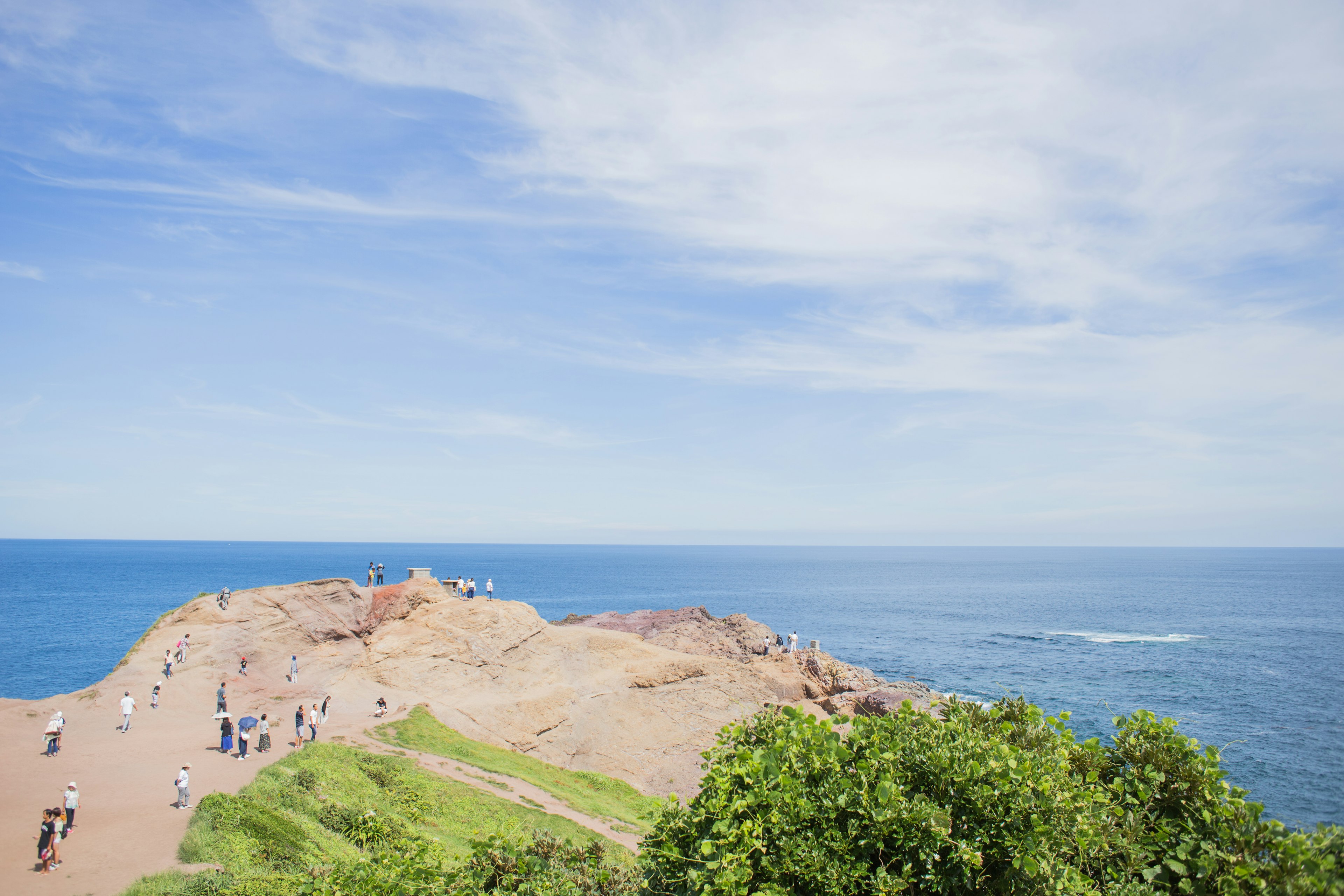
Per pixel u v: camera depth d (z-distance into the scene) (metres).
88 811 29.84
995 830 11.45
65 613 176.38
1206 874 10.43
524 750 56.75
